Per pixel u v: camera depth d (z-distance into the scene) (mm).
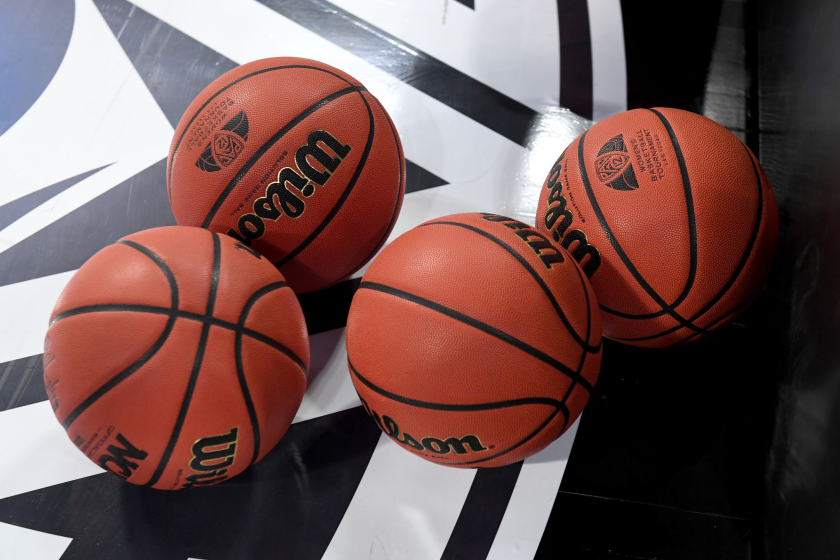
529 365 1002
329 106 1204
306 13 1959
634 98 1839
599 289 1249
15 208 1675
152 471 1068
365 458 1420
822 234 1260
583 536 1360
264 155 1168
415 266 1056
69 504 1354
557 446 1443
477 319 995
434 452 1113
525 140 1787
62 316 1036
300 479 1396
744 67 1864
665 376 1510
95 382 991
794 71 1553
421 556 1336
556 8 1967
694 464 1424
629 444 1444
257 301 1075
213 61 1882
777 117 1636
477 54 1910
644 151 1193
